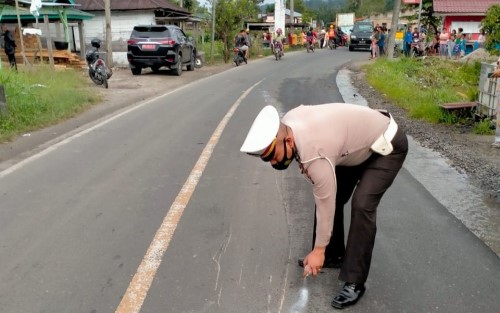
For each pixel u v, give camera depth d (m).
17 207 4.77
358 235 2.99
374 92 12.91
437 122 8.99
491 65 8.17
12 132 7.97
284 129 2.71
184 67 22.06
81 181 5.57
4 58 19.77
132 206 4.77
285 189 5.28
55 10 20.62
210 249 3.86
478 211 4.64
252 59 28.02
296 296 3.21
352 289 3.11
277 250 3.84
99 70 14.66
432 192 5.16
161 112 10.17
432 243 3.96
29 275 3.48
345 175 3.25
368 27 35.50
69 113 9.86
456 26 28.92
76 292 3.27
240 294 3.23
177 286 3.33
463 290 3.28
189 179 5.60
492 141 7.48
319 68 20.30
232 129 8.29
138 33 18.69
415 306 3.10
